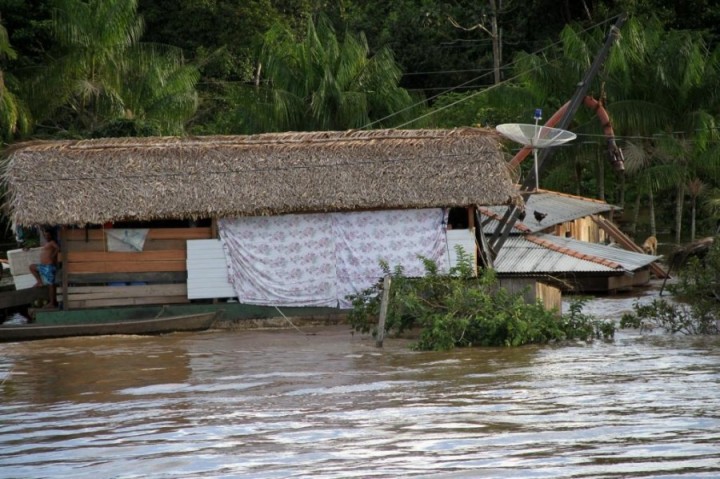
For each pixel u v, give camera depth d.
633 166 73.75
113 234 40.91
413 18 105.12
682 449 20.31
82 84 70.38
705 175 81.81
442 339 34.25
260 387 27.86
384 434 21.94
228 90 82.56
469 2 103.50
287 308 41.41
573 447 20.55
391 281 37.47
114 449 21.33
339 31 105.62
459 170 41.25
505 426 22.45
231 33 93.06
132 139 42.72
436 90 103.94
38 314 39.81
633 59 74.69
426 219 41.56
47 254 41.50
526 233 54.16
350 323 39.50
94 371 31.27
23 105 67.31
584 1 93.06
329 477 18.83
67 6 69.81
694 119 73.56
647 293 53.44
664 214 93.94
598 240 67.88
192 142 42.34
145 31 93.94
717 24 89.25
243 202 40.22
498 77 97.62
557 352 33.47
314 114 72.19
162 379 29.59
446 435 21.72
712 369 29.52
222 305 41.06
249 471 19.36
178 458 20.42
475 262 41.59
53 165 40.41
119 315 40.34
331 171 41.06
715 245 40.88
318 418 23.67
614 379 28.05
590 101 54.16
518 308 35.62
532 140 41.94
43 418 24.59
